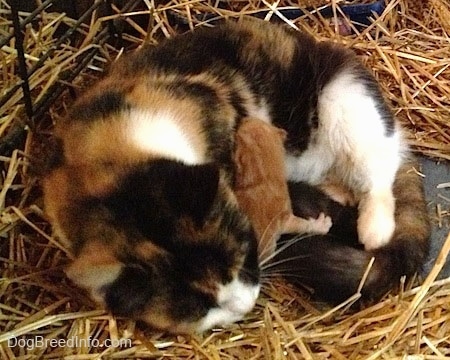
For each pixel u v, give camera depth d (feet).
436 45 2.38
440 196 2.04
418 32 2.40
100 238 1.44
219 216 1.49
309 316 1.72
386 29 2.40
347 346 1.66
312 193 1.97
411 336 1.66
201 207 1.45
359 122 1.92
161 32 2.39
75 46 2.29
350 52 2.00
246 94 1.87
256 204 1.76
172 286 1.47
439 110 2.19
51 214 1.61
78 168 1.55
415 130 2.19
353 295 1.70
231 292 1.53
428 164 2.12
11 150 1.96
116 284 1.44
